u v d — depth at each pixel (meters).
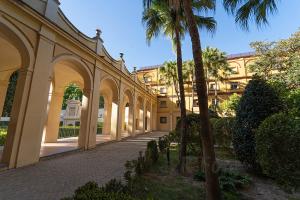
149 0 7.75
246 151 6.61
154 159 7.85
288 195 5.02
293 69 12.75
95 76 12.40
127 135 19.59
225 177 5.53
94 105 12.27
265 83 6.97
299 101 8.89
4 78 12.73
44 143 13.30
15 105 7.22
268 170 4.95
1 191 4.73
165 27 9.85
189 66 24.41
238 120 7.15
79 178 5.93
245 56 29.58
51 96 14.37
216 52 23.08
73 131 22.28
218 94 29.56
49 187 5.10
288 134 4.66
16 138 6.97
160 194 4.74
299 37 14.70
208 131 3.96
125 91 18.00
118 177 6.03
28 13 7.43
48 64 8.37
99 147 12.50
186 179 6.08
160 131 29.66
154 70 35.28
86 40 11.56
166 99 33.09
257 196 4.94
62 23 9.54
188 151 8.46
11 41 7.55
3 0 6.62
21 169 6.71
